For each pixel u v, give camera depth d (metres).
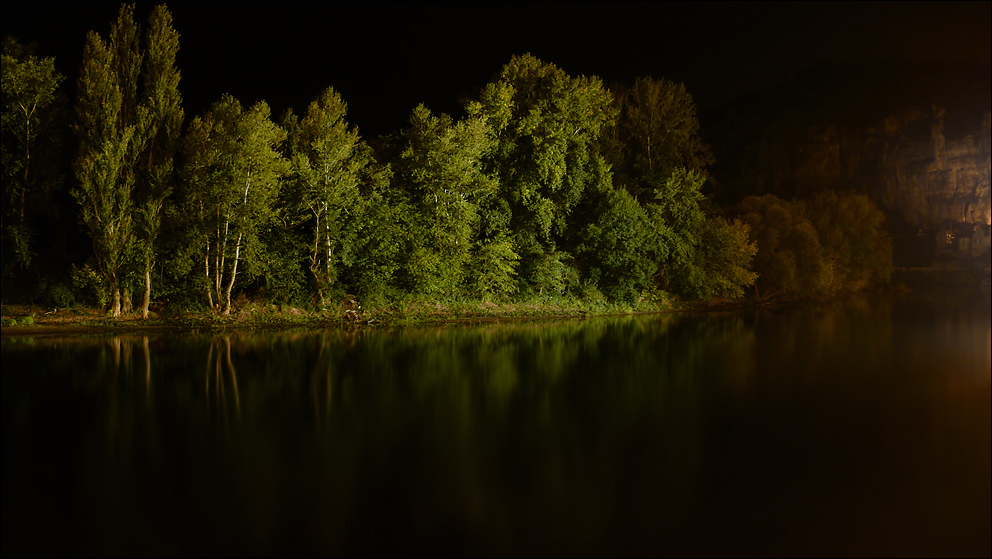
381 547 11.97
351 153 46.75
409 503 13.79
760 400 23.03
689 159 68.88
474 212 48.91
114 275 38.88
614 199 52.53
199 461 16.16
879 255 90.81
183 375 25.81
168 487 14.56
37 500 13.77
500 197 51.78
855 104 179.75
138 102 41.53
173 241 40.97
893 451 17.33
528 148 51.50
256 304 43.69
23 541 12.02
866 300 75.88
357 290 46.09
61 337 34.94
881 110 174.88
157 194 40.22
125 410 20.61
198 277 41.19
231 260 43.25
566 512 13.52
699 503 13.91
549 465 16.11
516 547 11.98
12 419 19.50
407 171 48.84
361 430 18.80
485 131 47.50
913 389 24.89
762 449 17.52
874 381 26.34
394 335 38.75
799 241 71.81
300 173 43.22
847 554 11.66
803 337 40.09
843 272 82.44
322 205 44.31
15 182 39.53
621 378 26.59
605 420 20.17
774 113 178.75
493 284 50.44
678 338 39.12
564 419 20.20
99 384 24.02
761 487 14.84
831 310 61.66
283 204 45.19
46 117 40.72
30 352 30.25
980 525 12.91
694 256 58.56
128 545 11.96
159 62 41.00
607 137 62.78
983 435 18.66
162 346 32.72
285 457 16.47
